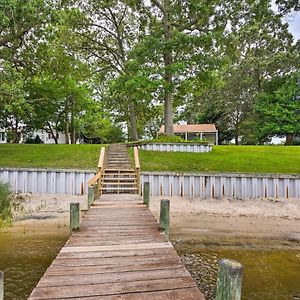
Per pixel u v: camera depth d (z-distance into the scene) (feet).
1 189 34.50
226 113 125.90
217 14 62.75
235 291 7.74
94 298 10.65
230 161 52.21
